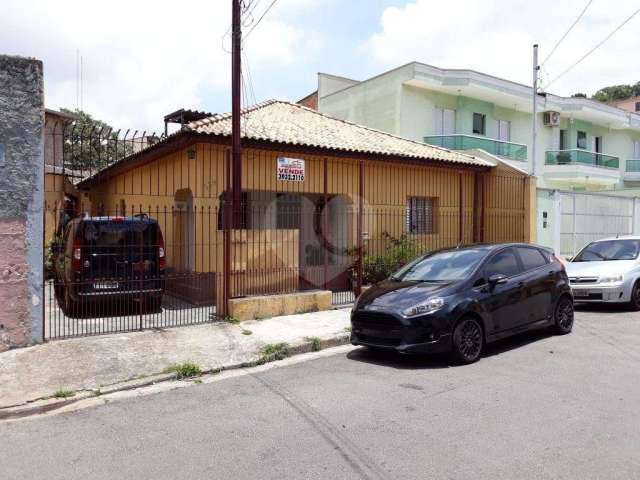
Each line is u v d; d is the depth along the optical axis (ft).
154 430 16.14
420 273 26.17
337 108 85.40
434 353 22.03
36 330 24.18
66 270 31.50
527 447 13.74
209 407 18.19
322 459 13.48
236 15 30.68
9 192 23.43
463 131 78.74
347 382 20.48
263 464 13.34
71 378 21.12
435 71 73.20
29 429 16.72
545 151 92.73
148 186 43.96
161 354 24.06
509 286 24.91
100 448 14.87
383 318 22.81
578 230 59.52
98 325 28.40
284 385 20.49
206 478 12.68
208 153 34.60
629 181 108.58
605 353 23.85
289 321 30.58
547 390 18.57
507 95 79.46
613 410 16.39
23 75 23.80
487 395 18.17
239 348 25.30
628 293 34.30
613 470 12.34
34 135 24.00
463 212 49.32
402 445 14.14
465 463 12.91
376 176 43.27
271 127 40.65
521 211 50.16
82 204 53.78
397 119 73.51
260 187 36.73
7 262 23.41
